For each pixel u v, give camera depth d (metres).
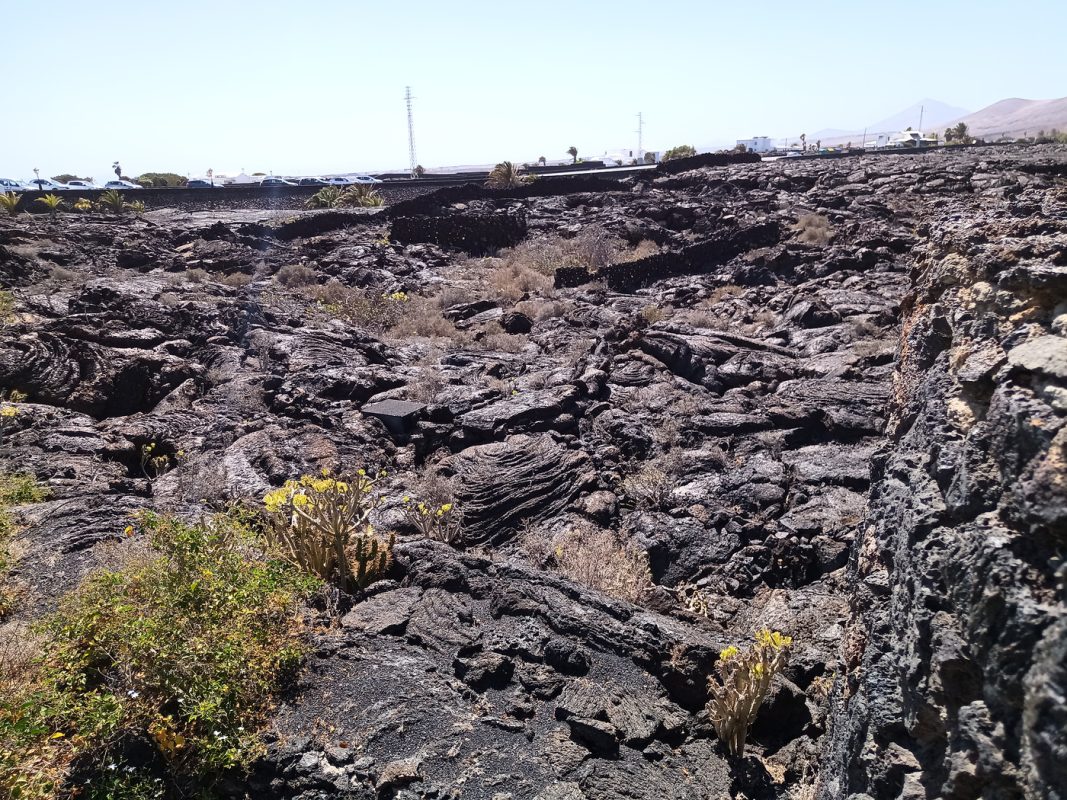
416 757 4.30
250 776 4.13
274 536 6.59
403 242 30.28
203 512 7.32
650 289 24.52
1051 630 2.21
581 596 6.02
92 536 6.72
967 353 3.55
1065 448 2.39
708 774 4.59
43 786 3.69
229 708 4.38
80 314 16.12
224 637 4.79
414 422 12.24
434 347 17.78
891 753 3.16
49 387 12.50
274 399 13.17
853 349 15.46
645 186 41.88
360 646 5.27
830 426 11.65
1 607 5.52
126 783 3.90
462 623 5.68
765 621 7.21
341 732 4.44
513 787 4.16
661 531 8.83
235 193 41.94
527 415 12.15
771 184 38.66
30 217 28.33
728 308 20.89
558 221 34.06
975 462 2.94
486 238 31.66
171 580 5.21
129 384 13.12
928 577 3.05
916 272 5.55
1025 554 2.55
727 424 11.95
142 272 23.55
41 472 8.81
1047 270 3.08
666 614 7.05
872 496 5.03
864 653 3.80
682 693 5.20
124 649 4.59
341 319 20.22
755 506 9.48
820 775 4.36
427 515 8.62
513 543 8.83
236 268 25.00
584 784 4.22
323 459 10.60
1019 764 2.30
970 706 2.58
